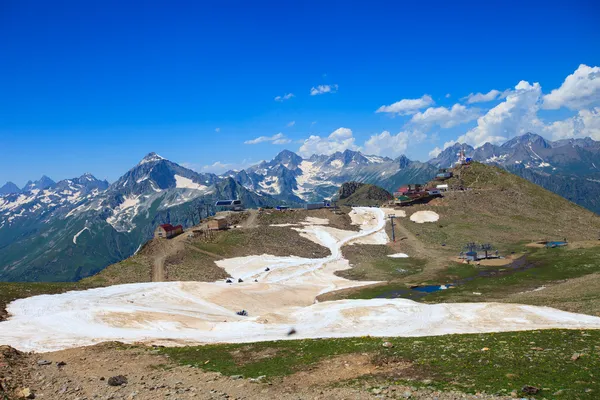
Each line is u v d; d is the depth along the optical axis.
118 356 48.44
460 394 29.97
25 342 63.16
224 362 45.50
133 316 82.00
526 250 167.25
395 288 125.44
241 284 127.50
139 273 137.12
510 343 47.28
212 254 169.00
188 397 32.09
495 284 119.00
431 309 79.62
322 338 60.28
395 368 39.22
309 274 150.50
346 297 118.31
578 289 90.94
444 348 46.50
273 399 31.53
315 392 32.78
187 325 79.00
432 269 150.38
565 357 39.50
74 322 76.00
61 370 41.12
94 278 126.69
